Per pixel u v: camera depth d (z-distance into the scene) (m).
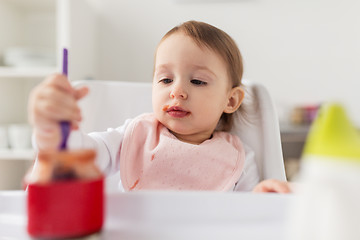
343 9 2.08
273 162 0.84
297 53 2.10
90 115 0.86
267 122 0.86
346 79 2.10
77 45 1.77
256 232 0.32
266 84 2.12
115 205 0.35
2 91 1.92
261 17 2.10
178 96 0.77
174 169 0.78
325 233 0.22
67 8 1.64
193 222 0.34
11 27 2.01
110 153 0.76
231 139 0.86
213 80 0.80
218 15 2.11
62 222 0.30
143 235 0.32
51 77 0.37
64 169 0.30
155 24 2.14
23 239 0.31
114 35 2.16
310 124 1.91
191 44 0.79
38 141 0.38
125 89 0.91
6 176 1.92
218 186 0.79
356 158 0.22
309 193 0.23
